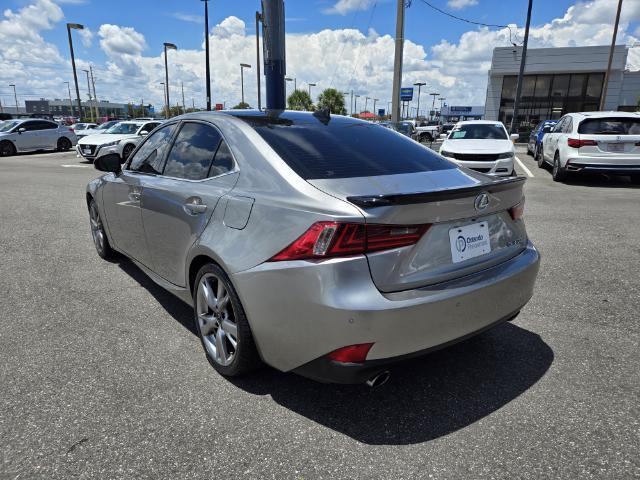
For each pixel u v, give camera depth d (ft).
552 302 12.80
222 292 8.90
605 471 6.79
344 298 6.88
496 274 8.30
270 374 9.36
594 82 112.06
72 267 15.75
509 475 6.72
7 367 9.48
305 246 7.18
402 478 6.69
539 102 116.16
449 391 8.83
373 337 6.93
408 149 10.45
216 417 8.00
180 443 7.36
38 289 13.76
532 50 111.34
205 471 6.79
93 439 7.41
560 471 6.79
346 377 7.16
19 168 47.19
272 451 7.22
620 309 12.32
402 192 7.93
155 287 13.98
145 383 8.98
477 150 34.17
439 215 7.50
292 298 7.31
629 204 26.37
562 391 8.77
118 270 15.47
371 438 7.53
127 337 10.85
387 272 7.11
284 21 34.37
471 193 7.75
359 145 9.86
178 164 10.87
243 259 8.00
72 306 12.57
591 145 32.14
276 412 8.17
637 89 117.19
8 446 7.23
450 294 7.48
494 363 9.79
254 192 8.38
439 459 7.06
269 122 10.03
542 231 20.34
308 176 8.13
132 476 6.68
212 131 10.21
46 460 6.95
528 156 58.34
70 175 41.27
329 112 11.88
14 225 21.84
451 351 10.30
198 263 9.70
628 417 7.98
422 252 7.44
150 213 11.25
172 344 10.53
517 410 8.22
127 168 13.42
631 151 31.58
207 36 82.33
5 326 11.35
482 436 7.56
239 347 8.47
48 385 8.86
